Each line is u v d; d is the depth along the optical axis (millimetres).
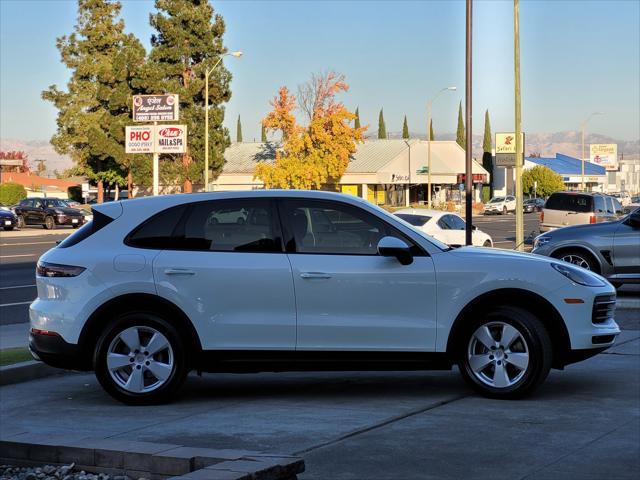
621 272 15016
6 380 8539
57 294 7426
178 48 61281
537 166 106750
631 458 5594
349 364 7371
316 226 7516
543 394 7598
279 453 5723
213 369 7391
